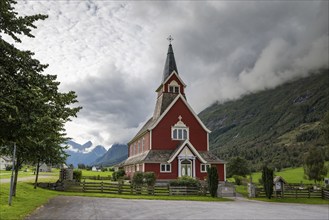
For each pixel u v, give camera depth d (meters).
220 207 26.77
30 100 14.70
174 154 47.38
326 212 26.28
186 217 19.83
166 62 59.84
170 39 60.88
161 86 56.78
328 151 78.75
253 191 39.50
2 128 14.64
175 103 52.09
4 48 15.66
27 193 29.02
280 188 40.34
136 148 61.38
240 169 76.69
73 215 18.95
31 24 17.31
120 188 36.31
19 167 28.31
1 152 23.75
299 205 33.03
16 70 15.88
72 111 18.00
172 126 51.09
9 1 17.03
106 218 18.36
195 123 52.12
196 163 48.22
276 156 187.50
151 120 58.06
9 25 16.64
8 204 20.89
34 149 24.22
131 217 18.98
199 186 38.66
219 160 49.62
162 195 36.19
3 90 14.30
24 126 14.41
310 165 83.94
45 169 105.06
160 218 19.00
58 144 29.73
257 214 22.83
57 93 17.34
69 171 42.81
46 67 17.23
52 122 16.16
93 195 33.12
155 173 46.28
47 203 24.52
